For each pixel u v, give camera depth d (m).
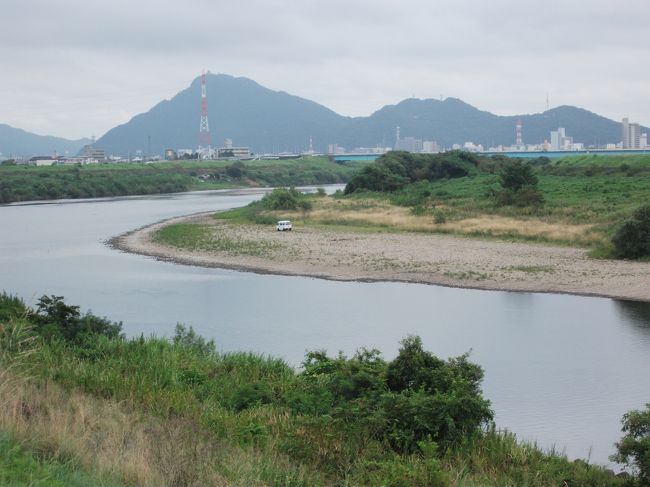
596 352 31.84
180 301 44.50
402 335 35.06
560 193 102.12
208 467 12.84
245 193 188.00
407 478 14.48
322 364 21.42
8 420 13.03
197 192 194.75
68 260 64.06
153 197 170.75
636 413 17.00
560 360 30.50
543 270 53.31
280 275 55.12
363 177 130.75
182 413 17.44
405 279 52.19
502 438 18.02
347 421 16.77
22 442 12.30
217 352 27.72
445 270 54.59
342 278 53.16
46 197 163.38
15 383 16.47
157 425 15.55
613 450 20.75
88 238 81.25
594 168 136.25
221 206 134.38
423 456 16.20
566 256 59.25
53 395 16.52
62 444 12.41
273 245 70.19
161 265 60.69
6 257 66.19
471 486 14.53
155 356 23.94
